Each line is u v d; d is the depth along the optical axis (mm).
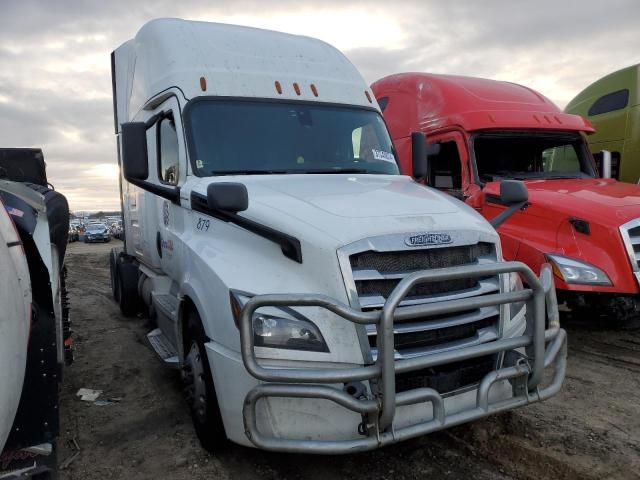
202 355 3475
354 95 5145
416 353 2971
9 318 2164
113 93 7258
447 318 3125
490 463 3445
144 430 4055
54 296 3154
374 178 4383
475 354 2998
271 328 2840
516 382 3217
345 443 2756
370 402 2721
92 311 8336
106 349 6195
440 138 7156
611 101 10148
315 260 2984
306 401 2838
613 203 5570
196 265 3604
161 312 4965
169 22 5156
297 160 4488
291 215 3252
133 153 4207
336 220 3141
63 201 4570
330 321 2873
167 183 4723
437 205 3547
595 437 3730
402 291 2711
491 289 3295
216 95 4539
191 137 4316
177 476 3391
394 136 8055
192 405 3750
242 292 3025
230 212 3381
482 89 7414
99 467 3529
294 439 2820
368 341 2873
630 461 3420
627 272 5176
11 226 2545
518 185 4121
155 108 5102
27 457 2510
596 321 6031
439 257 3170
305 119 4723
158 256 5250
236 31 5172
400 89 8164
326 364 2820
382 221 3154
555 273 5336
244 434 2990
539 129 6957
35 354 2650
